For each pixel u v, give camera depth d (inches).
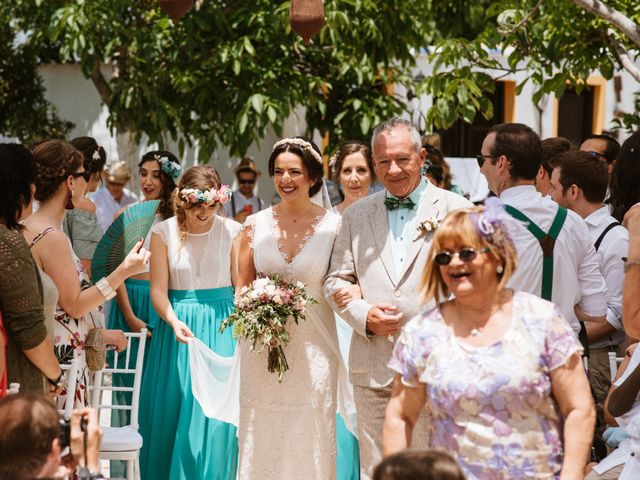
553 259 169.9
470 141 597.9
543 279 169.6
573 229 173.0
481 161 178.2
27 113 580.1
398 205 184.7
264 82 393.4
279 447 203.6
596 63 286.0
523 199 172.7
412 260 180.1
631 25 237.8
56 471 110.3
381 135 183.2
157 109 396.5
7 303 154.1
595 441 200.5
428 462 101.3
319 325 203.5
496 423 123.5
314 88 424.2
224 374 227.3
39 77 593.9
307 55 432.8
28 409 108.4
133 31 404.8
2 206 158.6
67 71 598.9
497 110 601.3
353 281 190.5
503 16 275.1
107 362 252.8
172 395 232.1
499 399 123.3
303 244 203.6
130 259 184.4
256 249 206.2
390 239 183.9
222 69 389.7
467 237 124.2
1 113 585.6
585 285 176.9
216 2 403.5
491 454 123.3
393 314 178.5
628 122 333.7
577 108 627.8
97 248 234.2
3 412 108.4
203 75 398.6
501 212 126.6
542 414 125.2
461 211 127.0
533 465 123.3
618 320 205.0
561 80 283.3
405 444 131.3
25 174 160.6
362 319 179.8
